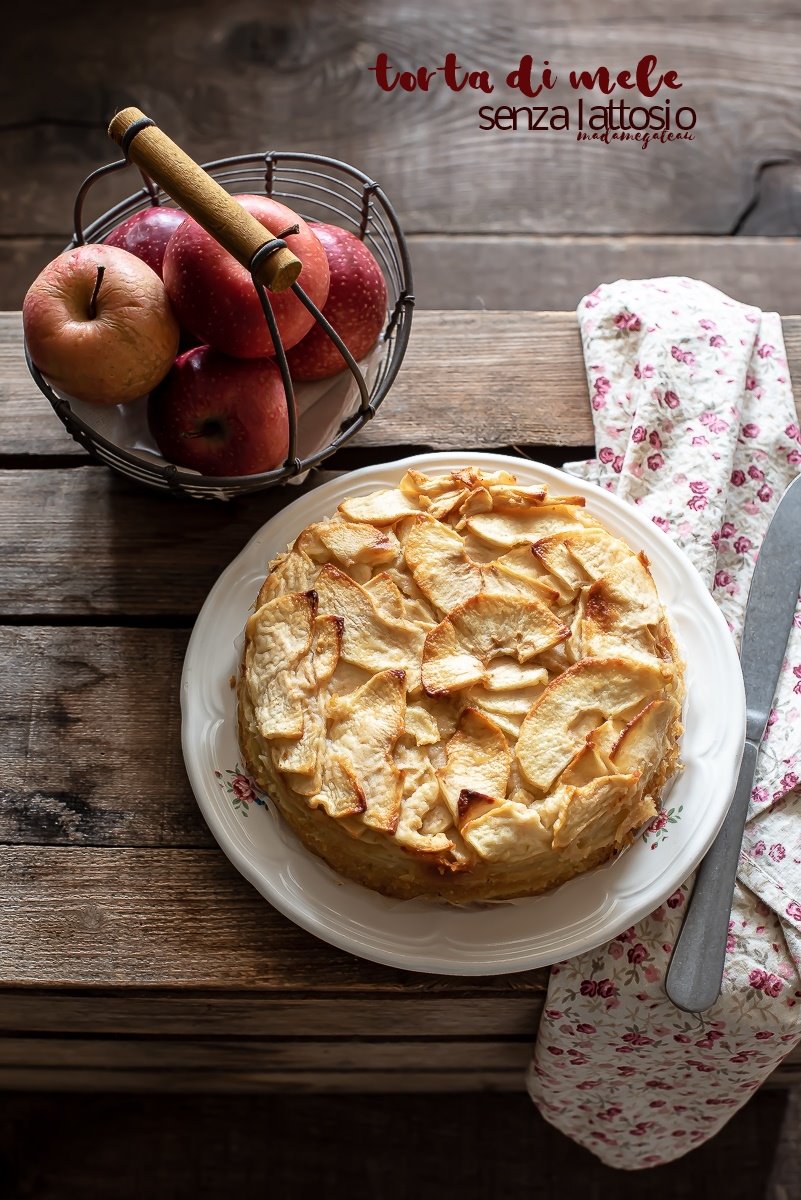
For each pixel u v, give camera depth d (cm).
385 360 95
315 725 80
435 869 78
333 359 88
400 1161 113
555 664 82
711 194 142
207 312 82
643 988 84
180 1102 114
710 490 94
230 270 81
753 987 85
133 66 148
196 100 146
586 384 99
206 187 77
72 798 87
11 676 90
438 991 84
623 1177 112
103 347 81
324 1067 105
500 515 86
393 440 97
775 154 144
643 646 82
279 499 94
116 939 84
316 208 140
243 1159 113
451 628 82
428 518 85
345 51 149
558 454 98
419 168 143
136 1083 110
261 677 82
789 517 93
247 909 84
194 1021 91
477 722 80
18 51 148
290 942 84
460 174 142
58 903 84
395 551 85
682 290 100
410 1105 114
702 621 87
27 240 140
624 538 89
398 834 77
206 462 86
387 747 79
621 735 79
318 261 83
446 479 87
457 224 140
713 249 138
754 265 137
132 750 88
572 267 138
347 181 141
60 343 81
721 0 151
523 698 81
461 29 150
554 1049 90
